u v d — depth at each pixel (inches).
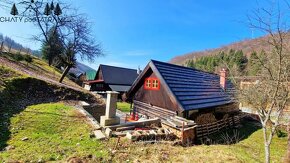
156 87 514.9
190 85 536.7
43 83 567.2
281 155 345.7
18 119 338.0
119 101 1184.8
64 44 844.6
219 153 278.4
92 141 287.0
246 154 313.3
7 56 904.3
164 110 477.4
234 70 271.3
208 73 741.3
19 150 240.8
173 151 277.4
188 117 454.9
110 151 255.6
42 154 234.5
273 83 182.5
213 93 581.0
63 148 255.3
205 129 460.8
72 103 542.6
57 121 356.2
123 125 376.5
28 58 1067.3
